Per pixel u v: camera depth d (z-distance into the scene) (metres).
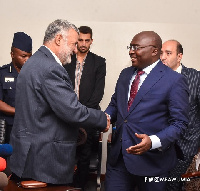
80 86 3.40
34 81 1.85
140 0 3.71
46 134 1.89
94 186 3.77
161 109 2.06
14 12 3.85
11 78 2.89
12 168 1.94
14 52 2.84
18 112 1.95
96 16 3.83
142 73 2.14
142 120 2.08
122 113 2.17
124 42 3.86
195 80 2.85
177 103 2.01
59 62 2.02
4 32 3.89
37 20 3.86
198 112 2.87
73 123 1.88
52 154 1.90
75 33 2.02
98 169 3.43
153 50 2.10
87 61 3.46
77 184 3.34
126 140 2.11
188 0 3.65
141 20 3.81
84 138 2.35
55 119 1.90
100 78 3.45
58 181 1.93
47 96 1.83
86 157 3.35
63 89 1.83
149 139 1.92
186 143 2.81
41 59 1.91
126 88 2.21
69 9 3.80
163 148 1.96
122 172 2.19
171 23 3.79
